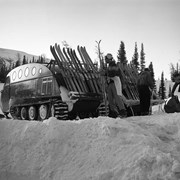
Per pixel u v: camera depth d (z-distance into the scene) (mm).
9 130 5020
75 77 9117
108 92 7234
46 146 4551
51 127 4727
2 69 53438
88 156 4270
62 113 8719
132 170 3805
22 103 10422
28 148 4645
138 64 48500
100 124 4648
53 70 9086
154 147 4199
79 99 8648
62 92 8625
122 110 7062
